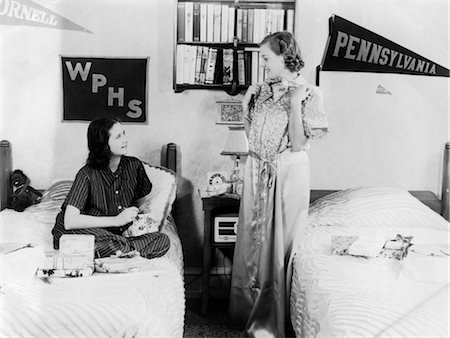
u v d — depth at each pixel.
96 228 3.00
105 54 3.92
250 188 3.35
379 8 3.97
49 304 2.22
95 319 2.13
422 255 2.66
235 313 3.45
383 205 3.59
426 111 4.05
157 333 2.25
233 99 3.95
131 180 3.30
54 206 3.48
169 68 3.94
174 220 4.03
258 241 3.33
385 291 2.38
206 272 3.63
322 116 3.20
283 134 3.27
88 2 3.89
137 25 3.91
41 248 2.64
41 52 3.90
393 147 4.07
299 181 3.27
